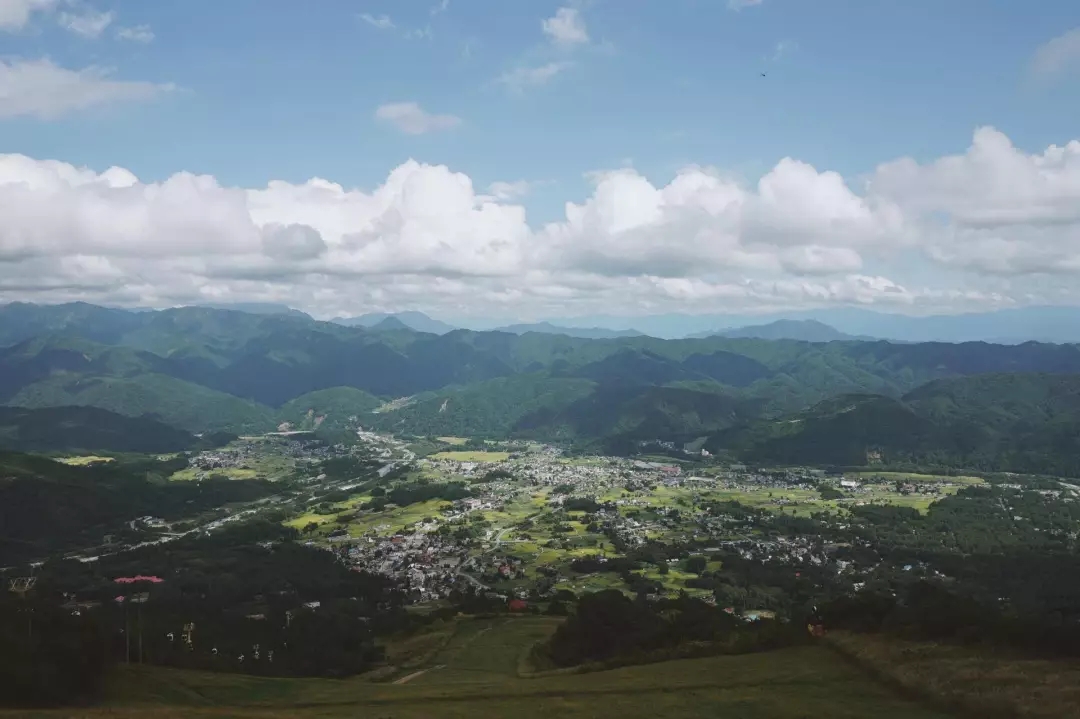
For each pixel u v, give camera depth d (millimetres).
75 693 65000
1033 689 53969
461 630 136250
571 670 81500
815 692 60094
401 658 116375
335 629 133125
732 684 63500
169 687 71812
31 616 80312
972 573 197000
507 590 182875
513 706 57969
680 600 156000
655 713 54969
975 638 69750
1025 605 147000
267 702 65688
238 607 167750
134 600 168375
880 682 62438
